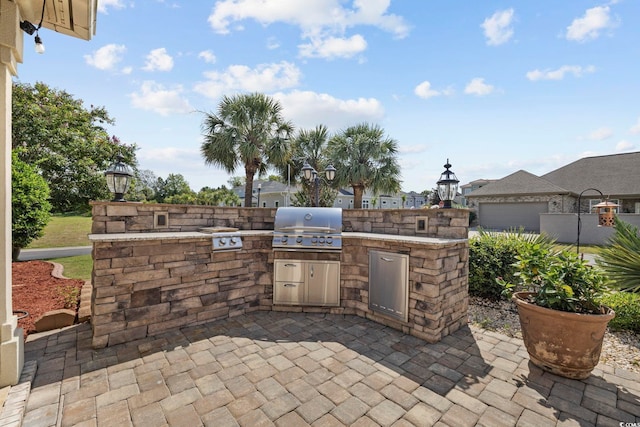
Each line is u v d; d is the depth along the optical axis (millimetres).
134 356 3006
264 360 2969
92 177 13711
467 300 4070
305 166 7277
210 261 3969
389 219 4617
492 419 2162
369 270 4133
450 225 3988
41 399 2295
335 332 3684
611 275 4355
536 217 17750
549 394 2465
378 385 2570
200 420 2109
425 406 2301
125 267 3314
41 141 12688
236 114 10586
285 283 4398
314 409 2248
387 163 12930
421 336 3529
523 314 2984
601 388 2557
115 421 2086
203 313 3912
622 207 16203
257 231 4617
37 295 4578
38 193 7082
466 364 2947
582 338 2600
